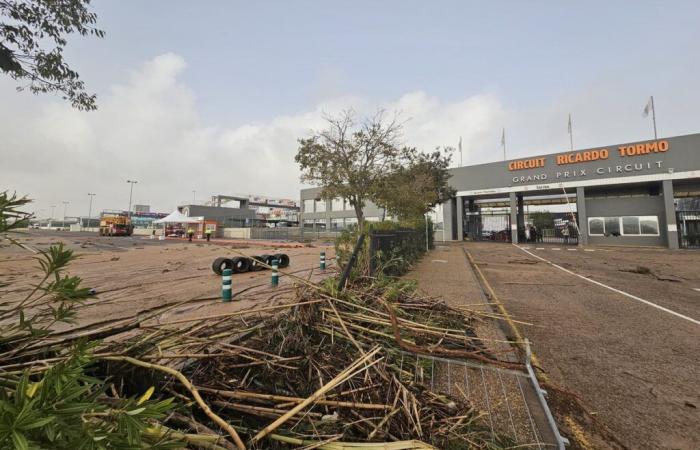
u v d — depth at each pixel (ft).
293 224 227.61
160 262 40.65
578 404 8.53
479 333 13.53
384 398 7.23
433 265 38.45
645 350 12.28
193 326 9.59
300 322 10.36
